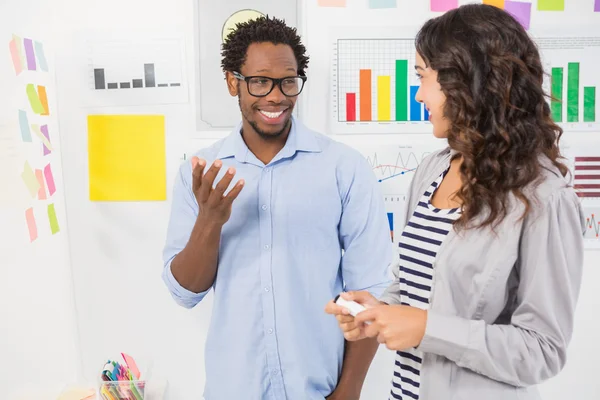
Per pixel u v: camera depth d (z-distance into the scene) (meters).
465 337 0.73
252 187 1.17
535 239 0.73
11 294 1.26
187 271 1.10
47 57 1.47
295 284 1.15
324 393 1.19
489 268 0.76
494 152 0.75
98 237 1.54
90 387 1.56
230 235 1.16
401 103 1.52
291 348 1.14
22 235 1.32
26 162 1.35
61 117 1.51
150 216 1.53
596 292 1.56
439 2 1.49
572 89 1.51
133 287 1.55
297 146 1.18
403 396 0.92
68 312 1.55
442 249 0.81
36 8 1.42
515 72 0.75
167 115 1.51
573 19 1.50
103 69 1.50
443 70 0.78
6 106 1.27
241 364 1.15
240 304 1.15
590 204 1.54
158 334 1.56
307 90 1.51
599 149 1.53
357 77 1.51
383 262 1.19
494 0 1.49
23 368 1.31
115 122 1.51
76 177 1.52
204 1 1.48
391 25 1.50
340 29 1.50
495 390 0.77
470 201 0.76
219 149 1.22
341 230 1.21
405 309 0.76
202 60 1.49
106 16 1.49
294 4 1.49
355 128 1.52
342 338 1.21
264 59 1.09
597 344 1.56
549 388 1.57
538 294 0.72
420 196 0.98
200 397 1.57
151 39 1.49
